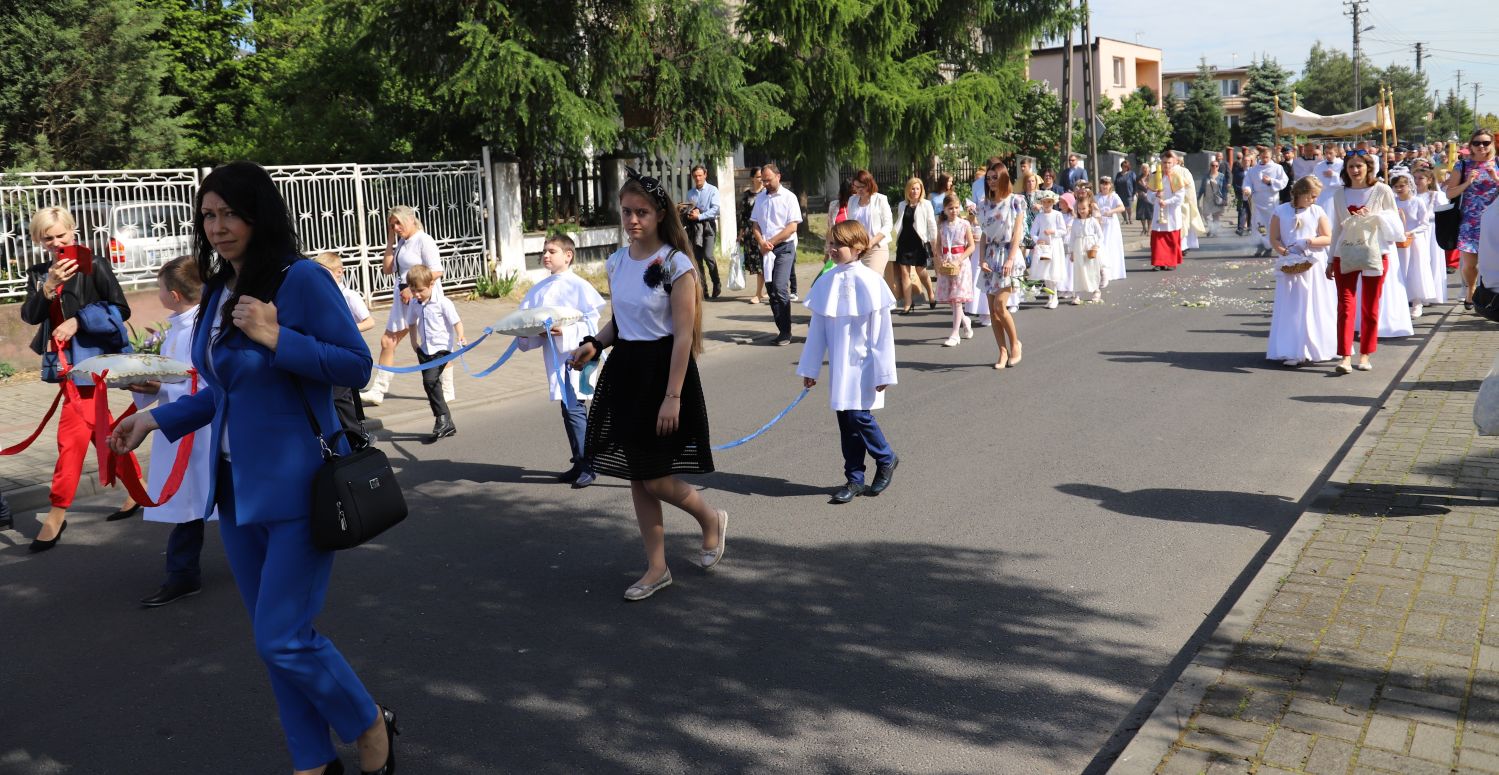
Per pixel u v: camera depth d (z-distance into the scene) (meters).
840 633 4.78
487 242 16.95
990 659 4.48
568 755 3.81
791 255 12.72
